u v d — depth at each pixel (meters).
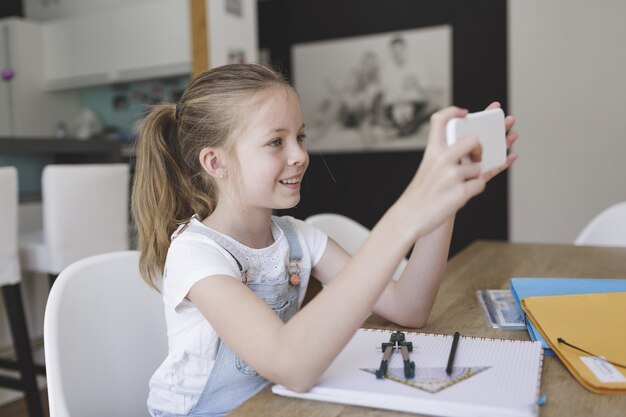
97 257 0.95
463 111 0.57
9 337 2.62
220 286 0.70
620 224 1.95
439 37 4.50
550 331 0.74
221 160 0.83
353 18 4.80
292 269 0.93
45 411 2.36
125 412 0.93
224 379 0.81
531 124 4.24
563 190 4.18
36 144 2.71
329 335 0.57
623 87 3.95
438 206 0.53
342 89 4.88
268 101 0.79
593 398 0.59
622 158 3.99
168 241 0.93
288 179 0.81
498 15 4.29
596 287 0.98
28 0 5.70
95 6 5.31
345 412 0.58
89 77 5.07
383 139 4.76
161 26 4.59
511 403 0.55
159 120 0.95
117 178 2.47
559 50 4.11
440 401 0.56
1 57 5.23
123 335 0.95
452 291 1.12
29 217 2.91
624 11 3.90
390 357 0.69
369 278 0.56
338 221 1.65
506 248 1.67
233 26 4.01
